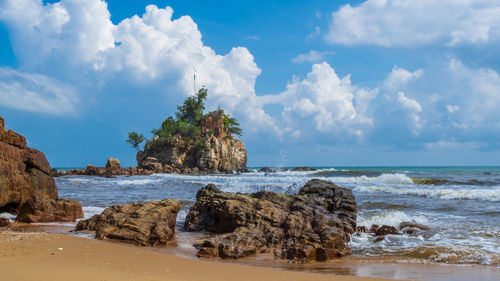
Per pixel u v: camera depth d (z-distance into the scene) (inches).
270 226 419.8
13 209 570.6
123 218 434.9
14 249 276.8
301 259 345.4
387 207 713.0
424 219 566.6
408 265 327.0
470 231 474.9
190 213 523.2
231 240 369.4
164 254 333.4
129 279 219.5
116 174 2635.3
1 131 554.9
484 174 2138.3
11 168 545.0
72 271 226.4
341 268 315.9
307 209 461.1
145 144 3919.8
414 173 2308.1
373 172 2364.7
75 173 2714.1
